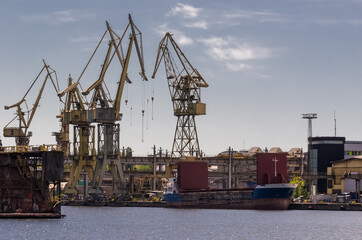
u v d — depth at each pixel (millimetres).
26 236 196250
